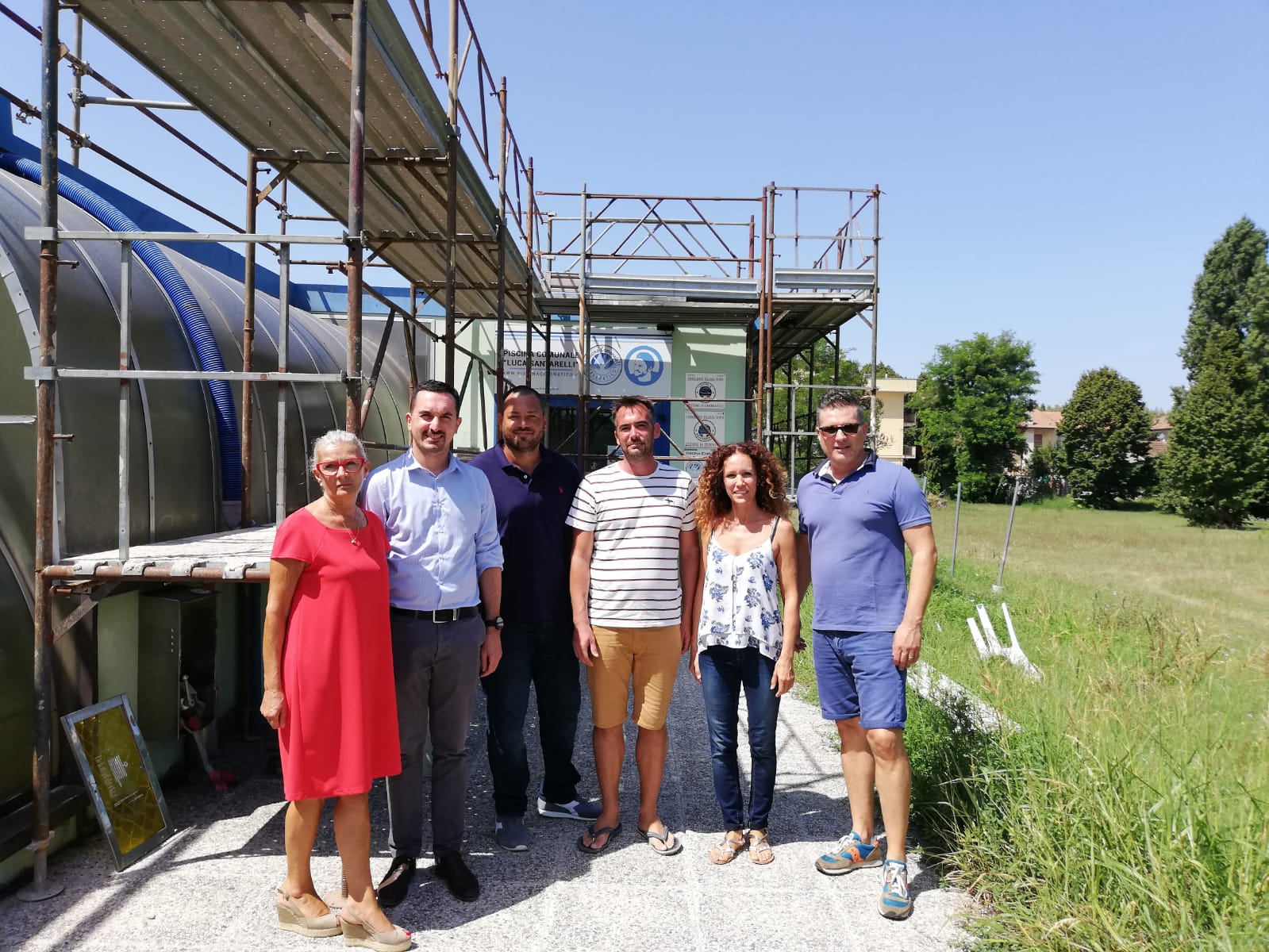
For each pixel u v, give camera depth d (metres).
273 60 4.06
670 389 13.24
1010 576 13.87
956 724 4.25
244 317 5.95
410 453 3.46
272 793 4.46
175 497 4.64
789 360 17.39
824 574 3.59
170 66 4.11
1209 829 2.93
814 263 12.54
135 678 4.23
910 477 3.48
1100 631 7.61
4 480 3.58
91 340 4.14
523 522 3.93
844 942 3.07
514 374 12.85
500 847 3.84
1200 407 39.03
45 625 3.38
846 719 3.65
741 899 3.38
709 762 5.12
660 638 3.78
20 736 3.54
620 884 3.50
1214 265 50.69
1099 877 2.96
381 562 3.12
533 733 5.53
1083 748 3.47
